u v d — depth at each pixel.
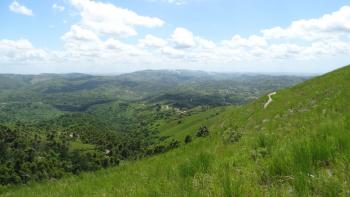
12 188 20.47
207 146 18.20
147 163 18.08
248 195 5.24
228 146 13.17
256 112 43.75
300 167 5.76
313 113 17.75
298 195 4.73
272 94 55.44
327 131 8.06
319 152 6.17
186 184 6.55
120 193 8.14
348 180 4.69
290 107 34.16
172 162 13.14
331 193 4.53
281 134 10.76
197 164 8.23
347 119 9.07
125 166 19.94
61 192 13.05
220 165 7.83
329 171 5.57
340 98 18.70
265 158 7.32
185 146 23.38
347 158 5.41
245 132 17.97
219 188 5.64
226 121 53.28
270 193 5.05
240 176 6.14
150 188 7.20
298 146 6.50
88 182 14.35
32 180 21.08
